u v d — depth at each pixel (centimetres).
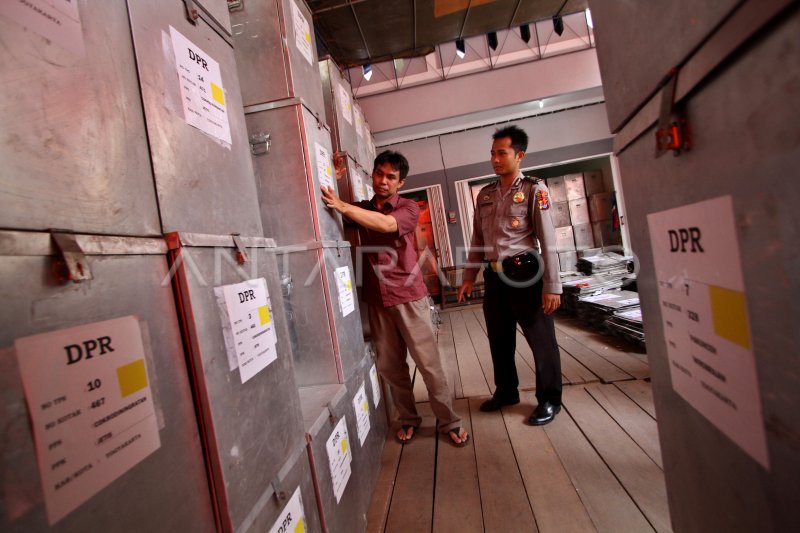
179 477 56
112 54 55
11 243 38
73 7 49
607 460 155
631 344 286
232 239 79
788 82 26
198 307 64
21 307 38
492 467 161
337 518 112
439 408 183
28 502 36
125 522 46
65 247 43
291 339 147
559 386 191
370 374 187
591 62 536
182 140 69
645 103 49
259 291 88
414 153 600
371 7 395
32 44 43
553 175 712
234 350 73
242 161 92
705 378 43
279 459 84
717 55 32
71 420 41
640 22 46
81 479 41
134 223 55
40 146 42
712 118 35
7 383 36
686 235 43
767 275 31
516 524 128
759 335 33
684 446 52
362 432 155
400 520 139
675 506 58
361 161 277
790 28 26
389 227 171
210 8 86
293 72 146
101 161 51
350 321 167
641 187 54
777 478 33
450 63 551
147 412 52
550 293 177
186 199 68
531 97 544
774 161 29
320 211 149
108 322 48
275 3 145
